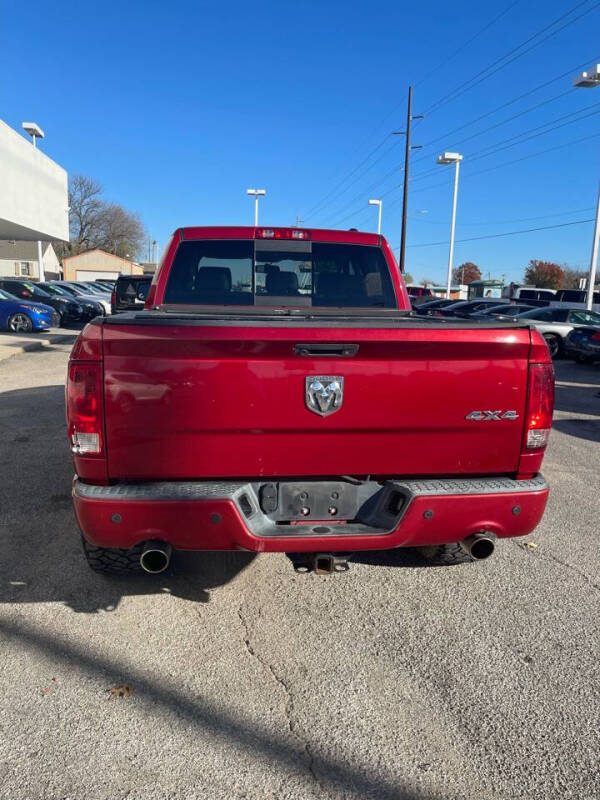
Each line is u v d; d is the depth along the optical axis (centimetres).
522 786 225
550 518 485
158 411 271
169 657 295
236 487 279
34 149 2516
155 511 270
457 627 326
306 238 444
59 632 313
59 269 7350
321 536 281
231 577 377
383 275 456
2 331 1875
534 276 7969
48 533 428
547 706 267
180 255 434
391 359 280
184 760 233
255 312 427
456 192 3616
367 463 290
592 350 1488
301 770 230
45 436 683
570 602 354
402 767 233
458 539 295
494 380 289
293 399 276
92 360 267
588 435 786
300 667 291
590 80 2106
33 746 237
